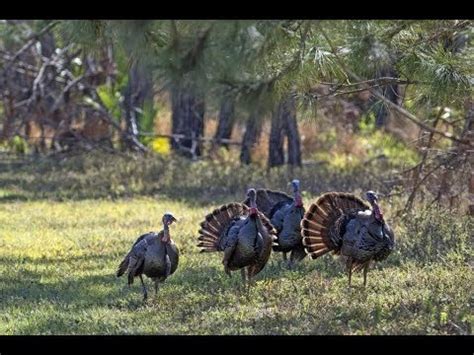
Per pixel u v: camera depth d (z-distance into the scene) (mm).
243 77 23703
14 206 41688
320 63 20516
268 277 25234
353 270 24297
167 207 40875
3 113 65500
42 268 27766
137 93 59594
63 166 55062
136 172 50281
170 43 21906
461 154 29234
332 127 59031
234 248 22938
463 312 20188
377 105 23625
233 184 46219
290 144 53531
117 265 28031
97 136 58781
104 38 22188
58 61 60875
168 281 25438
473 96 22578
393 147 50844
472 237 27641
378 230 22359
